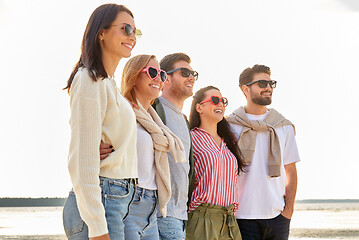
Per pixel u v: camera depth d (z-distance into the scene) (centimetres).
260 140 542
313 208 6619
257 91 557
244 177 534
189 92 474
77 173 274
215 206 480
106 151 291
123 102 304
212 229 477
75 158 275
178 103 475
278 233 538
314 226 2686
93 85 284
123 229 299
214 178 482
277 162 534
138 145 348
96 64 292
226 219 489
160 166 355
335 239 1889
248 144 537
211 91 520
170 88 474
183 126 454
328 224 2881
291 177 561
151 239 340
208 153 488
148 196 341
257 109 563
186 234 475
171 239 404
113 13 307
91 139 277
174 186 418
